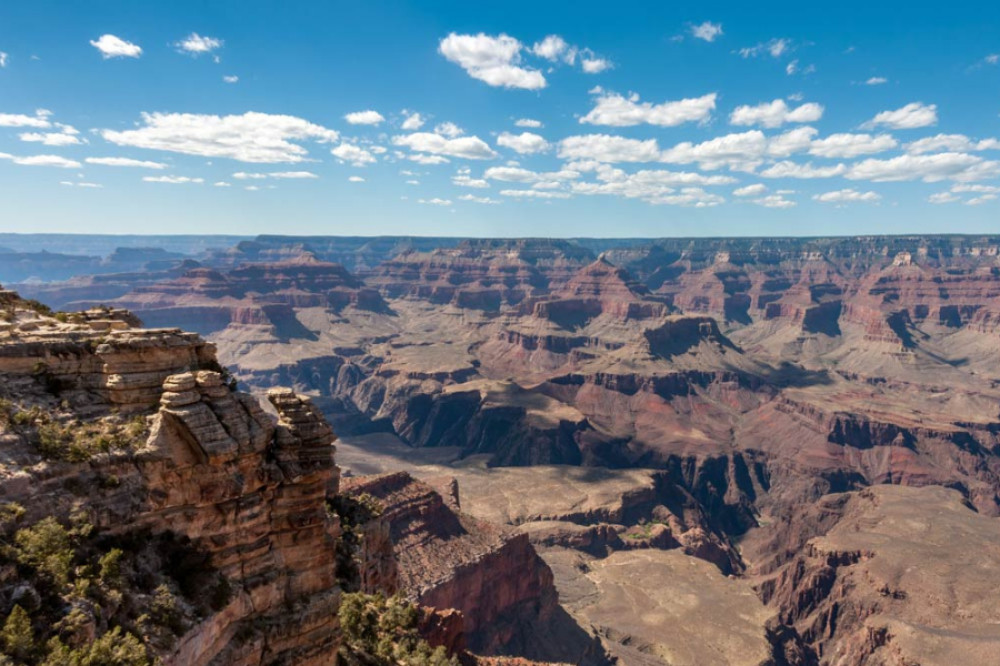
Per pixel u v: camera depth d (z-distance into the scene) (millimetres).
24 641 20750
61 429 25797
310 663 30969
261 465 30094
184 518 27688
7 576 21953
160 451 26875
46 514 23891
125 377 27812
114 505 25578
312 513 31828
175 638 24969
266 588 30000
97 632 22938
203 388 28656
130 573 25266
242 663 28469
